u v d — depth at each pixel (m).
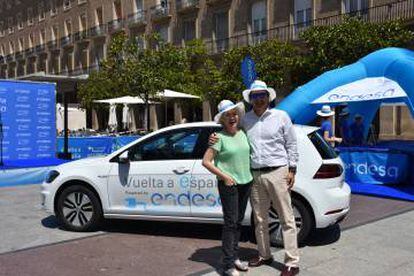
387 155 10.93
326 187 6.23
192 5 36.56
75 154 16.61
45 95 14.95
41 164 13.31
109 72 25.39
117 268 5.59
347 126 13.55
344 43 21.30
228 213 5.17
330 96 11.99
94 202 7.07
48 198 7.29
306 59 23.42
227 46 33.97
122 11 45.78
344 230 7.18
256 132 5.28
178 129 6.81
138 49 25.73
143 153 6.93
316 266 5.61
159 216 6.75
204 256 6.01
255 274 5.35
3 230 7.39
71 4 54.31
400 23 21.48
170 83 25.39
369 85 11.78
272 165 5.23
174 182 6.64
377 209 8.70
